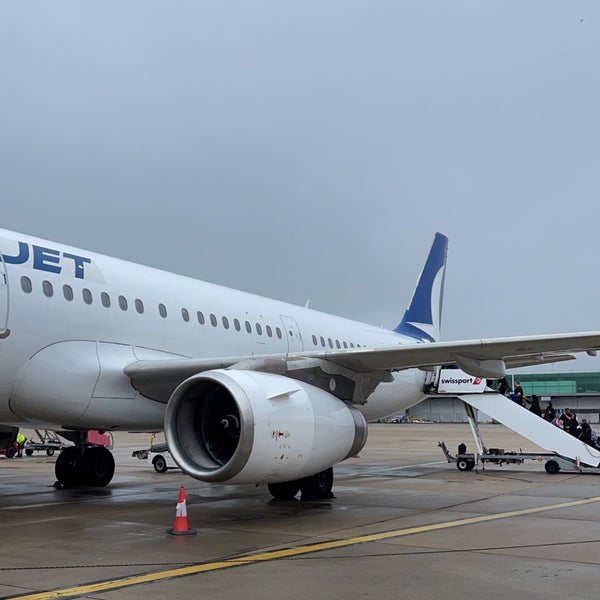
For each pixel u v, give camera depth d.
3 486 14.00
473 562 6.52
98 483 13.80
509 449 28.70
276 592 5.46
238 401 8.49
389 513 9.86
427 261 23.17
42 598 5.29
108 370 10.73
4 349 9.54
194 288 13.53
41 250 10.47
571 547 7.27
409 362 10.82
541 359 12.45
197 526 8.69
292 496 11.65
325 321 18.00
